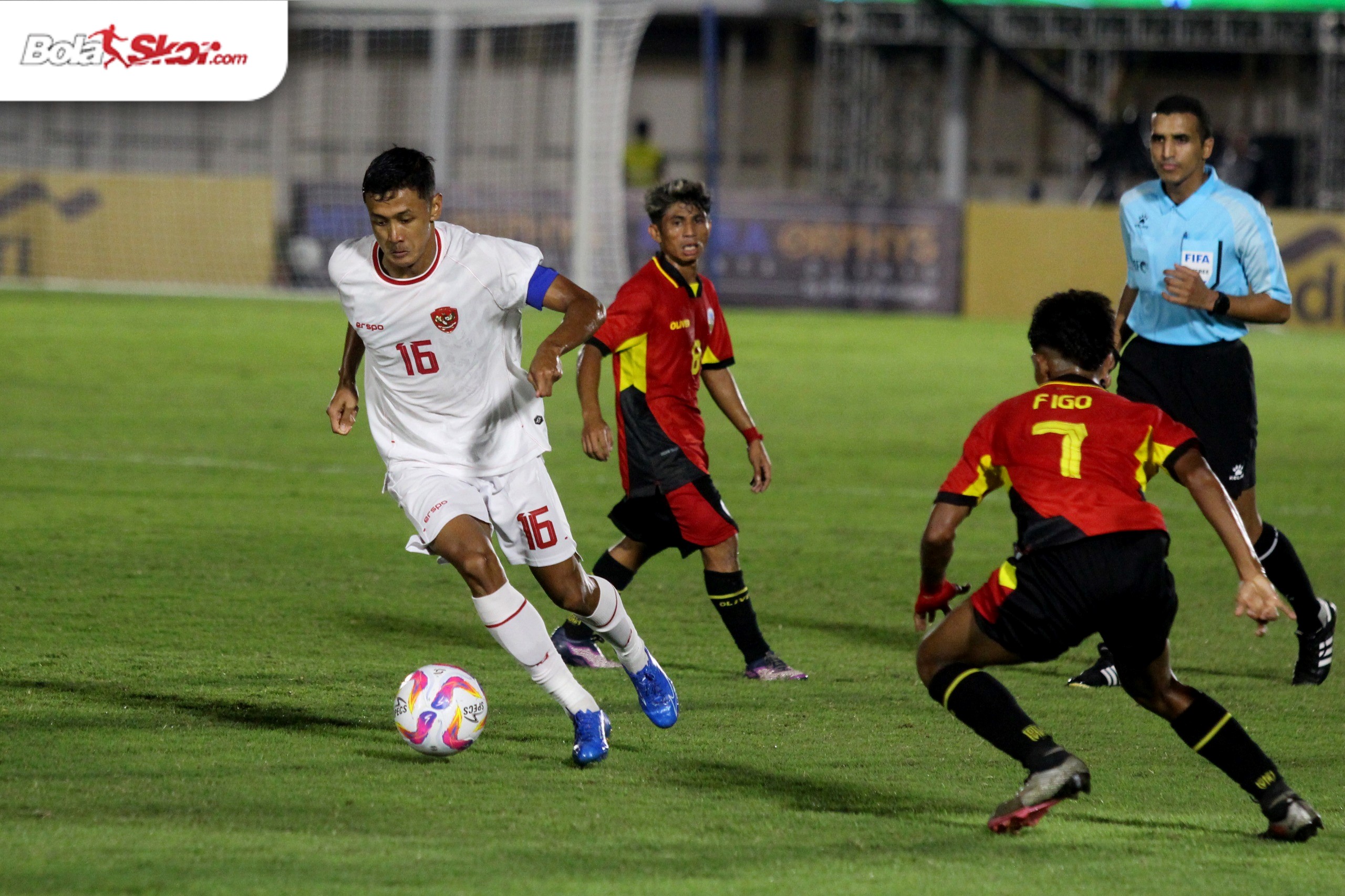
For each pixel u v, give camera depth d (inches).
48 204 3272.6
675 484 788.6
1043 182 4532.5
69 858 478.6
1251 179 3567.9
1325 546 1209.4
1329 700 772.0
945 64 4397.1
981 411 1984.5
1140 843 530.0
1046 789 509.4
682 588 1018.1
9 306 2819.9
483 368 631.8
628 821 538.9
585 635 816.9
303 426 1699.1
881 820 548.4
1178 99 840.9
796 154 4694.9
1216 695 776.9
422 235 593.0
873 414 1930.4
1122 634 534.6
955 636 543.8
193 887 456.8
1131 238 858.8
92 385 1937.7
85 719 655.8
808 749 647.1
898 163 4156.0
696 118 4717.0
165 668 754.2
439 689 602.2
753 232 3297.2
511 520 636.7
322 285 3289.9
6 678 721.6
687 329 794.8
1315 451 1736.0
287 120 4079.7
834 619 940.0
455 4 2903.5
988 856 508.7
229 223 3289.9
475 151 4055.1
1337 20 3634.4
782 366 2372.0
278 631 847.1
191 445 1546.5
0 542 1061.8
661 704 663.1
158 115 3969.0
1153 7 3617.1
